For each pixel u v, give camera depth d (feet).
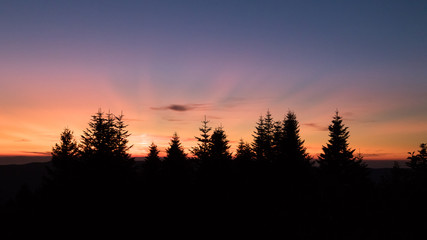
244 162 114.62
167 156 125.70
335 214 80.84
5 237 88.69
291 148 107.65
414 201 70.28
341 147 116.78
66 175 92.84
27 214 104.63
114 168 85.97
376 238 67.21
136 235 82.23
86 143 87.04
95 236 74.95
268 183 102.99
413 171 77.87
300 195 92.68
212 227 86.43
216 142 99.25
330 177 110.01
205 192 94.84
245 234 81.41
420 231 63.26
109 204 80.64
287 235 77.41
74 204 78.74
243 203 94.02
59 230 76.33
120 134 94.12
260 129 118.42
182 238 82.38
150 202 101.55
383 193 82.33
